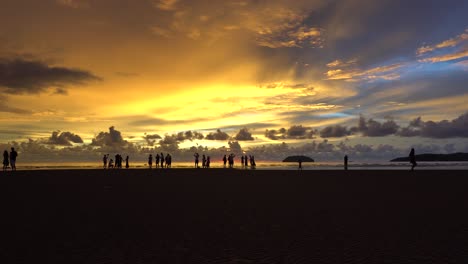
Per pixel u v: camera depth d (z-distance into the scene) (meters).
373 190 20.14
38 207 13.66
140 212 12.69
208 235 9.13
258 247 7.95
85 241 8.48
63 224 10.50
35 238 8.76
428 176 32.03
